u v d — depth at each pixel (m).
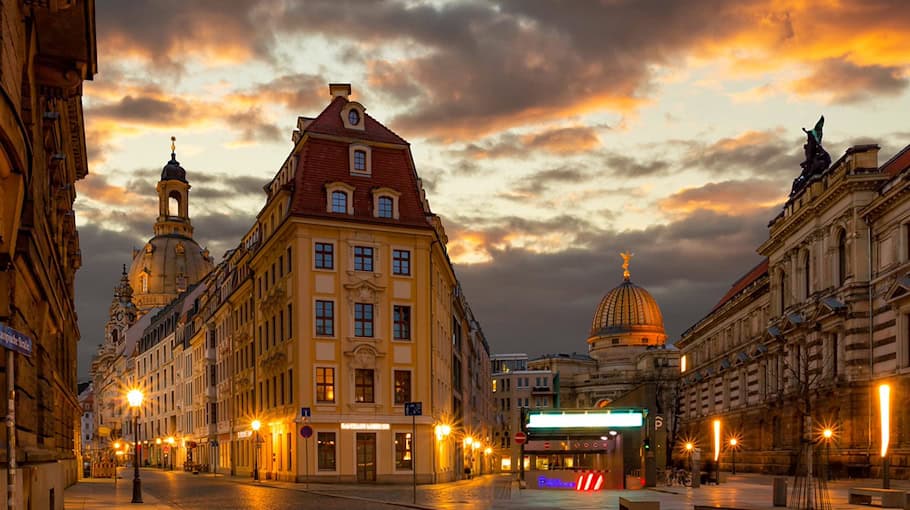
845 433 57.91
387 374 58.69
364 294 58.69
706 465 62.91
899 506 30.88
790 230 72.06
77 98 31.70
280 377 61.53
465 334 88.31
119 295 198.75
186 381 113.31
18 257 17.84
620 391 194.62
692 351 118.69
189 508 34.62
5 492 15.34
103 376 191.38
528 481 48.66
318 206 58.81
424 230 60.97
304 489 49.34
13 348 11.73
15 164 15.06
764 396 81.69
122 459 149.12
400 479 57.53
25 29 17.61
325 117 62.06
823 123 70.50
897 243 54.38
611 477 47.84
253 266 70.69
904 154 60.47
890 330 54.94
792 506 30.23
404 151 63.03
